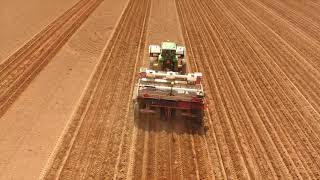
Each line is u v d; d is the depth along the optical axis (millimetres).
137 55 18000
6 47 17375
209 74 16438
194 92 11727
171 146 11219
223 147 11383
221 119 12922
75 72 15586
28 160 9984
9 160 9898
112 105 13203
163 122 12445
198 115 12047
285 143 11859
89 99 13469
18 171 9539
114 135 11484
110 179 9570
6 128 11250
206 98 14258
